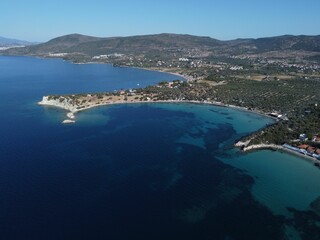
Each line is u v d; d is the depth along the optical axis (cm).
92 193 16338
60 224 13725
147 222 14175
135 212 14862
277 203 16325
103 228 13600
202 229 13912
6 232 13075
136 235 13275
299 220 14912
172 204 15700
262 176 19300
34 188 16588
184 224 14188
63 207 14988
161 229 13762
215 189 17425
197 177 18788
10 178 17612
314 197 17075
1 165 19312
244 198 16625
